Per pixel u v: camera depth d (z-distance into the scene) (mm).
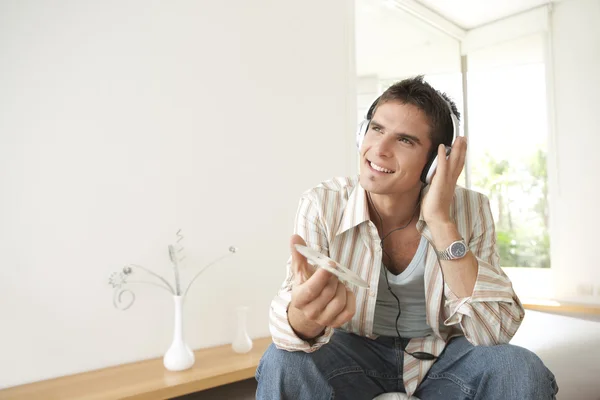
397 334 1288
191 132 2498
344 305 897
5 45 1974
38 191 2041
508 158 4684
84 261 2150
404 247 1287
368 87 4391
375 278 1242
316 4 3104
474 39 4828
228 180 2635
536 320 3328
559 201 4266
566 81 4250
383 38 4457
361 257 1265
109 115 2232
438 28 4664
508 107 4676
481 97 4824
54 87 2086
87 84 2176
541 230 4523
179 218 2441
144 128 2338
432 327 1238
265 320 2771
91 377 2066
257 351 2461
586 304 4078
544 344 2549
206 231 2537
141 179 2322
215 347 2539
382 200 1235
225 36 2652
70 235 2117
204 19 2570
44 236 2053
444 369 1199
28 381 2004
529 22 4414
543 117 4492
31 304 2018
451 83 4852
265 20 2830
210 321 2545
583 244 4152
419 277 1258
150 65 2367
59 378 2061
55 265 2076
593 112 4129
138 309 2303
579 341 2604
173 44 2449
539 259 4531
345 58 3252
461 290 1128
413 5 4266
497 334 1134
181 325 2186
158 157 2381
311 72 3051
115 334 2230
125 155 2275
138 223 2307
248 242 2705
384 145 1137
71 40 2135
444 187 1128
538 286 4453
